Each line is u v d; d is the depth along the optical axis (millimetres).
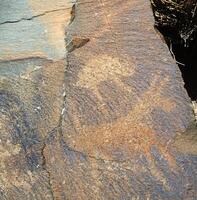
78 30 938
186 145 727
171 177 692
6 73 875
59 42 935
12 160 747
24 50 927
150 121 761
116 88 815
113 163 720
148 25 916
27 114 802
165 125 751
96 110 790
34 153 750
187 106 771
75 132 767
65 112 795
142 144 735
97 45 896
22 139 771
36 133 775
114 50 880
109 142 746
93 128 767
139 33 903
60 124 781
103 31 922
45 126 782
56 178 715
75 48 904
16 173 730
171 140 733
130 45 884
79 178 709
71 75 851
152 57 856
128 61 855
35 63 891
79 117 785
